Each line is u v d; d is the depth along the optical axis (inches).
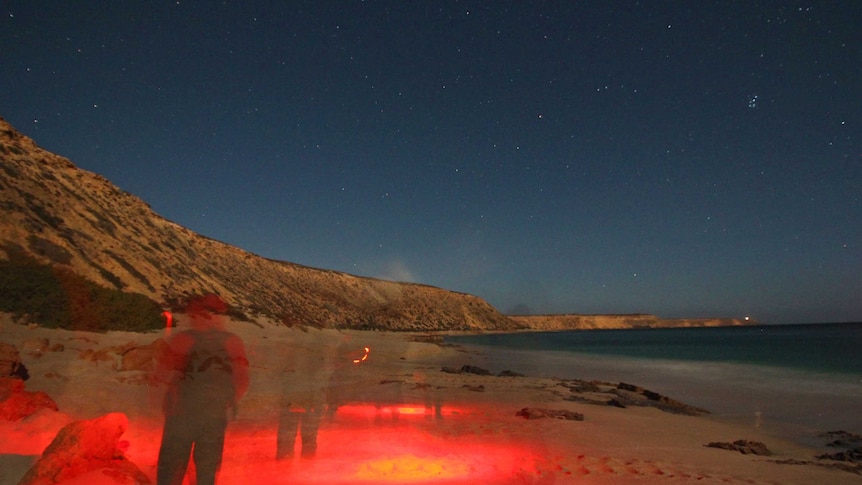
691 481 287.0
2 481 181.5
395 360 1119.6
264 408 408.8
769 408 689.6
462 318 4574.3
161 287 1173.7
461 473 263.4
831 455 412.2
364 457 282.8
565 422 457.7
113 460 196.4
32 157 1333.7
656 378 1066.7
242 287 1920.5
